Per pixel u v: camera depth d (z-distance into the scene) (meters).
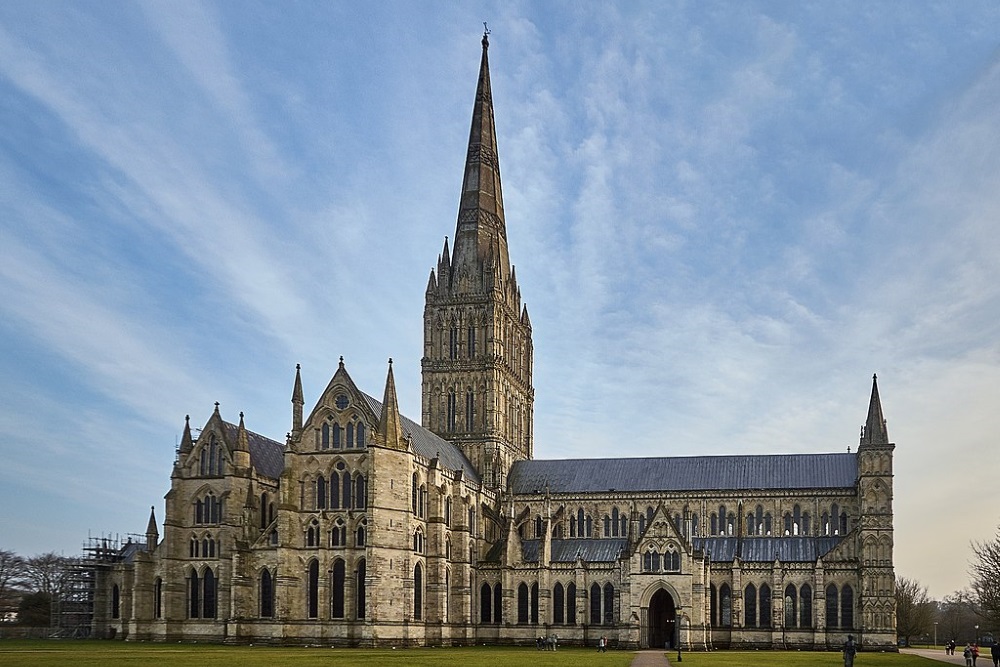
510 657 114.94
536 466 192.00
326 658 104.88
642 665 102.81
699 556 152.50
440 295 192.25
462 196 198.12
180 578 158.75
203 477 160.88
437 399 188.75
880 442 155.25
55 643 145.38
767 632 156.12
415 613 150.88
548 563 165.25
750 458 180.38
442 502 159.50
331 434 151.75
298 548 149.00
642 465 185.62
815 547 164.25
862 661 115.25
